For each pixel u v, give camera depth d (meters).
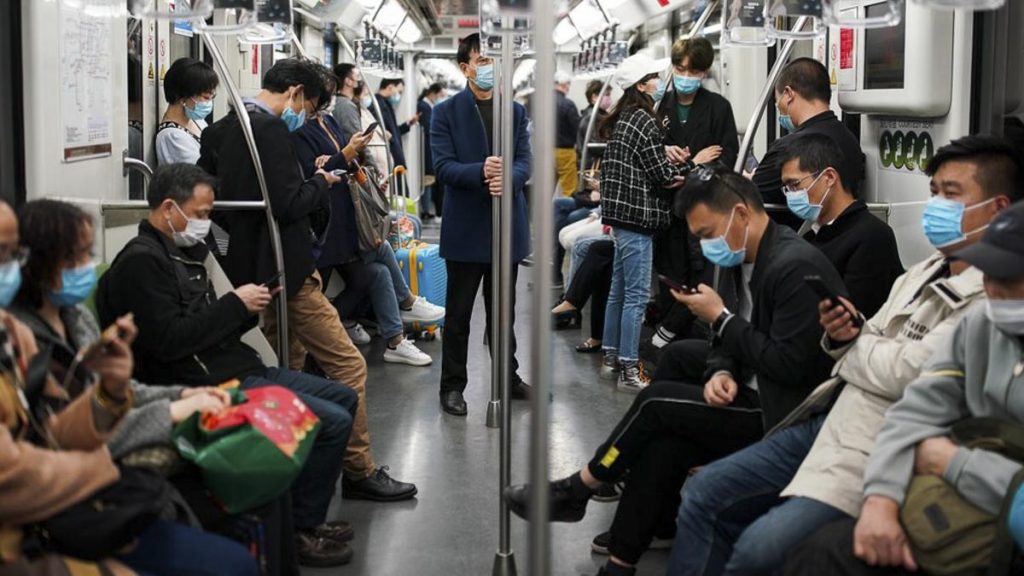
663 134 6.22
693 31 6.20
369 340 7.93
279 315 4.41
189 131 5.64
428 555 4.11
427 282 8.23
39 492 2.35
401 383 6.77
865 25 3.95
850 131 4.87
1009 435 2.53
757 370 3.34
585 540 4.27
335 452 3.88
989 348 2.62
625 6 9.17
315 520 3.95
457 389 6.09
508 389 3.83
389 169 9.07
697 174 3.47
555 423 5.96
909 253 4.45
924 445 2.61
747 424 3.48
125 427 2.82
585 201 9.20
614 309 6.85
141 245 3.54
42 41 3.50
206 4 4.02
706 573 3.20
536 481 2.24
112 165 4.32
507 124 3.88
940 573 2.48
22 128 3.47
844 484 2.87
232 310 3.60
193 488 3.01
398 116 15.26
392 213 8.44
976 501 2.48
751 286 3.44
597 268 7.56
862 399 2.98
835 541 2.63
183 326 3.53
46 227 2.73
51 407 2.58
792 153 3.89
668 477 3.54
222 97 6.86
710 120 6.34
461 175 5.73
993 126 4.07
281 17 4.28
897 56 4.28
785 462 3.19
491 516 4.52
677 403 3.50
